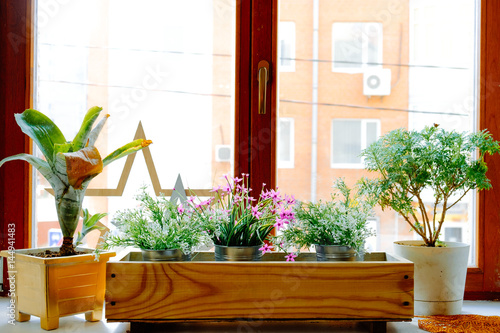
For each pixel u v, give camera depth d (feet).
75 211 3.77
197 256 4.05
